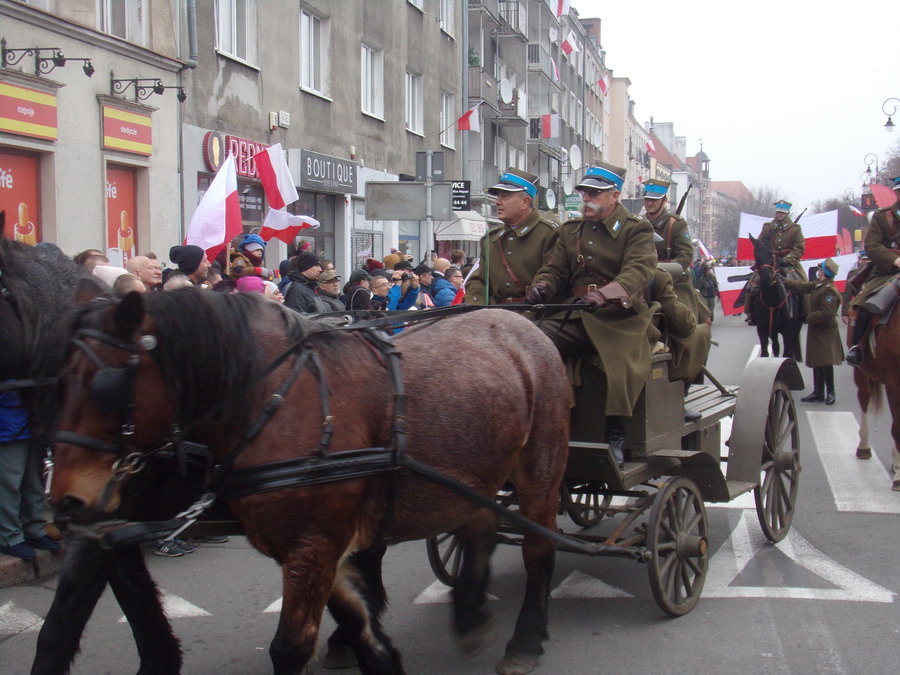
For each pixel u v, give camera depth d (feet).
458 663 14.47
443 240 84.02
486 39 101.45
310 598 10.68
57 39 34.17
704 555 16.69
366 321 12.94
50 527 20.34
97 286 10.55
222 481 10.57
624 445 16.83
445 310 14.08
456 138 86.12
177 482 11.20
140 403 9.57
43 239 34.55
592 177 16.94
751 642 14.88
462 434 12.19
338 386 11.16
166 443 10.02
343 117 61.00
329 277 29.55
